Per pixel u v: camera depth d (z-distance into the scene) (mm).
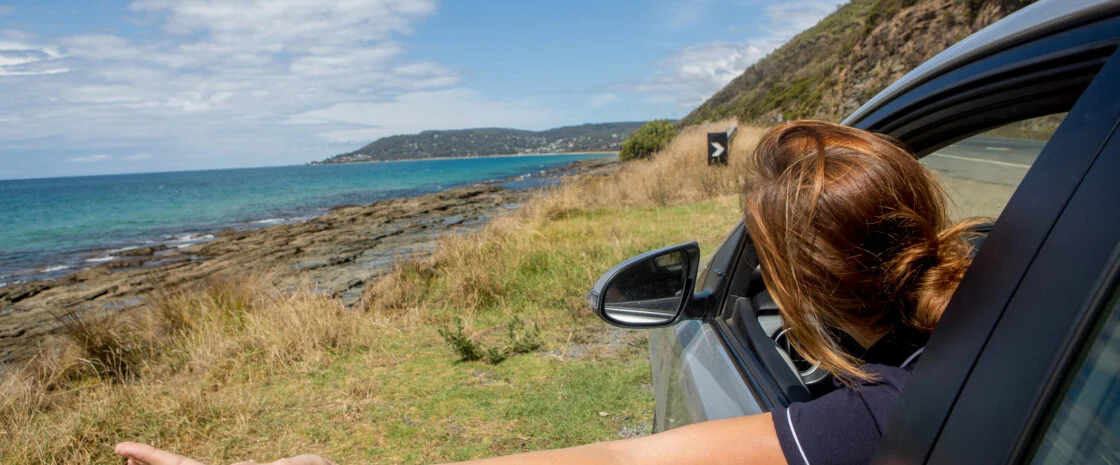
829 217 807
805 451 787
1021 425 594
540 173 57656
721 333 1742
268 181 96562
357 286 9328
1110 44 783
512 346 4898
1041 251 629
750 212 904
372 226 21234
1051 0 959
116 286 12641
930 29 22625
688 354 1817
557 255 7449
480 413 3812
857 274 805
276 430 3762
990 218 1335
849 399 815
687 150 18453
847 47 34969
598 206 13547
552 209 12727
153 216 35781
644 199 14070
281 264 13664
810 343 857
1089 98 655
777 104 54031
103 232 28047
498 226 11039
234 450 3551
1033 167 690
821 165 832
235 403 4070
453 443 3471
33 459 3549
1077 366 568
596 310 1776
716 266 2004
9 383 4723
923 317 803
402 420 3793
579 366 4430
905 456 701
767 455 804
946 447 655
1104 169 592
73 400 4504
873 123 1386
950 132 1288
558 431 3516
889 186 812
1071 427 569
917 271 811
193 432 3752
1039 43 917
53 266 18031
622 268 1782
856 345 1111
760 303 1887
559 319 5590
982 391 638
